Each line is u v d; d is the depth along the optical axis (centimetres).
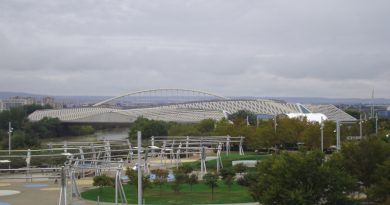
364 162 6556
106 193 8769
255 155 14900
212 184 8281
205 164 12381
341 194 5797
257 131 15888
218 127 18275
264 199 5766
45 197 8500
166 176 9488
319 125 15488
